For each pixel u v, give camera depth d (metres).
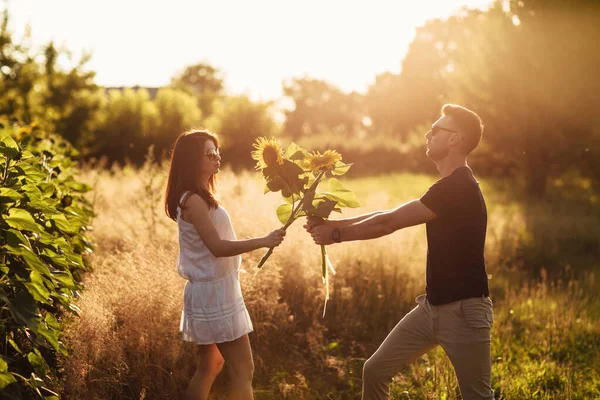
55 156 5.56
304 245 5.91
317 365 4.65
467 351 2.95
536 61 18.64
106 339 3.62
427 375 4.41
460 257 2.95
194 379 3.21
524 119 19.05
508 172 24.77
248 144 27.72
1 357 2.52
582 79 18.22
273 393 4.09
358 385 4.39
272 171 3.15
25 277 2.71
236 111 28.16
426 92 62.09
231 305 3.09
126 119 25.92
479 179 24.25
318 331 5.03
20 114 16.16
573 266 9.51
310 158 3.15
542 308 6.36
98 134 24.86
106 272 4.71
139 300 4.00
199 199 3.00
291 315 5.16
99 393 3.48
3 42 17.89
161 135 26.28
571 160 19.47
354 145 28.16
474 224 2.95
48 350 3.44
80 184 5.72
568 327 5.70
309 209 3.09
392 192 17.67
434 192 2.96
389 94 66.88
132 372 3.88
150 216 6.71
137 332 3.93
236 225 6.25
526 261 9.47
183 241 3.10
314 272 5.65
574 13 18.64
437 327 3.02
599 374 4.80
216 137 3.18
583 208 16.45
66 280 3.02
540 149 19.42
